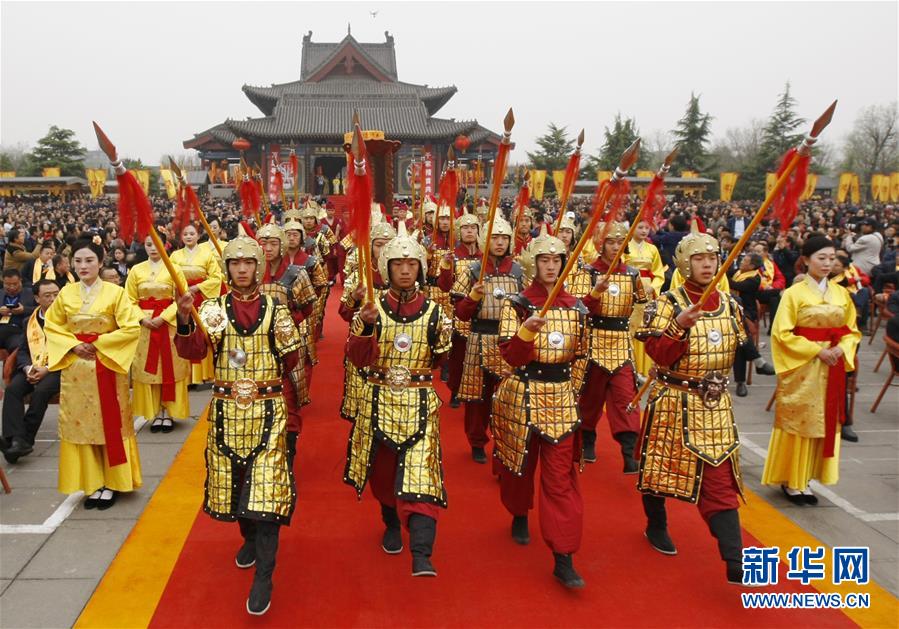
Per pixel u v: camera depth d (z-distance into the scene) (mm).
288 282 6180
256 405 4047
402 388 4262
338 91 48781
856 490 5676
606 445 6715
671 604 3988
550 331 4293
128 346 5234
